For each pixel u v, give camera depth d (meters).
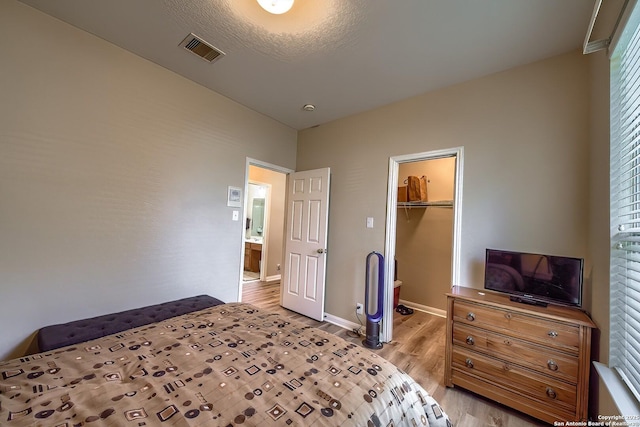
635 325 1.16
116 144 2.11
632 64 1.19
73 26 1.89
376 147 2.99
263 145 3.34
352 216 3.16
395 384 1.12
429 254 3.88
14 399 0.91
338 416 0.88
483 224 2.21
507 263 1.95
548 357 1.62
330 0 1.56
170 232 2.46
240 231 3.06
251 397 0.95
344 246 3.22
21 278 1.70
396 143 2.83
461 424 1.65
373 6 1.59
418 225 4.00
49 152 1.80
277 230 5.42
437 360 2.40
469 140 2.34
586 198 1.80
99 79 2.02
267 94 2.79
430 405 1.17
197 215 2.66
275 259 5.40
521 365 1.71
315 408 0.91
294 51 2.06
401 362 2.36
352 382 1.07
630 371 1.19
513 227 2.08
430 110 2.59
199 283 2.69
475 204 2.26
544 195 1.97
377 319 2.64
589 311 1.67
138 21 1.83
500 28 1.74
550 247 1.92
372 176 3.01
